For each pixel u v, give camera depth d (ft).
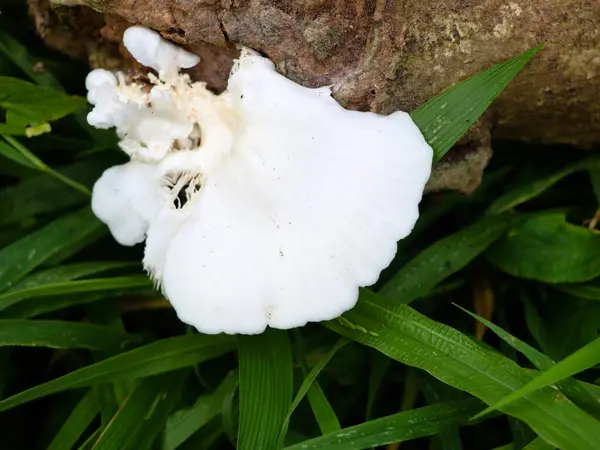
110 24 0.60
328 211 0.52
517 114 0.63
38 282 0.65
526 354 0.52
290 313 0.52
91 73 0.59
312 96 0.54
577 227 0.65
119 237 0.62
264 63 0.54
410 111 0.57
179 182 0.57
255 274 0.52
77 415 0.62
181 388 0.63
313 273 0.52
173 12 0.53
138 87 0.58
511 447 0.57
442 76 0.56
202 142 0.57
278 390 0.56
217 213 0.54
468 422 0.56
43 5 0.67
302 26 0.53
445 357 0.52
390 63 0.54
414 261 0.65
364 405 0.69
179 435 0.61
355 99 0.55
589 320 0.63
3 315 0.63
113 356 0.62
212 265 0.53
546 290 0.68
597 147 0.69
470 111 0.54
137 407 0.60
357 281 0.52
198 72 0.59
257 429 0.54
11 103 0.64
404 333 0.54
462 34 0.54
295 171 0.53
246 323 0.52
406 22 0.53
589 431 0.46
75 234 0.67
